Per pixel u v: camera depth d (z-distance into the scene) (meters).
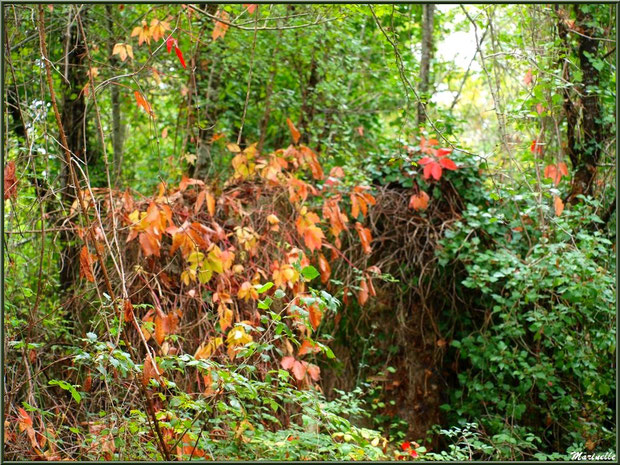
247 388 2.88
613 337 4.54
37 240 4.50
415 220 5.17
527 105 4.62
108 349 3.11
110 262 4.32
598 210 5.28
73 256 4.49
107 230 4.18
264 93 7.17
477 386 4.81
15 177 3.51
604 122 5.35
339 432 3.25
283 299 4.38
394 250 5.17
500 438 4.22
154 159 6.75
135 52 5.97
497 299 4.70
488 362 4.91
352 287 4.71
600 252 4.91
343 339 5.11
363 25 6.91
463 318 5.12
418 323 5.12
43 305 4.37
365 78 7.87
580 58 5.43
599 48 5.48
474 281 4.69
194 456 3.10
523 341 4.90
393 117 9.62
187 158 5.02
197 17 5.79
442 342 5.06
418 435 5.00
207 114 6.26
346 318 5.10
